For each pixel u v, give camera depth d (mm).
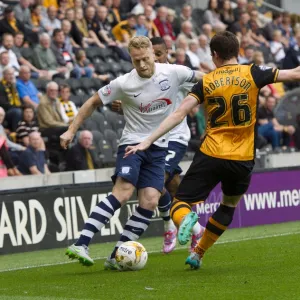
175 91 24984
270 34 66625
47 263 28984
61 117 44938
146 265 26016
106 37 55500
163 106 24781
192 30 63312
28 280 23953
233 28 63406
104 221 24375
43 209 33812
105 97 24812
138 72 24344
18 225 33031
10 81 43781
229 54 22578
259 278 21906
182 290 20312
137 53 24109
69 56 51594
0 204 32562
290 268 23750
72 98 48469
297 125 54469
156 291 20281
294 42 68625
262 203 41375
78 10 54250
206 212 39062
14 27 49375
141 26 57594
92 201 35406
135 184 24688
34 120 43250
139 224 25250
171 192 30547
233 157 22359
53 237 34031
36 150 40750
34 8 52281
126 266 24484
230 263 25578
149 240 35906
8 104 43250
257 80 22266
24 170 40375
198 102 22562
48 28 52344
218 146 22438
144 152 24969
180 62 53781
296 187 43281
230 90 22281
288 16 69375
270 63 64438
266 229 38750
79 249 24031
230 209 23578
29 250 33219
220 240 34031
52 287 21875
